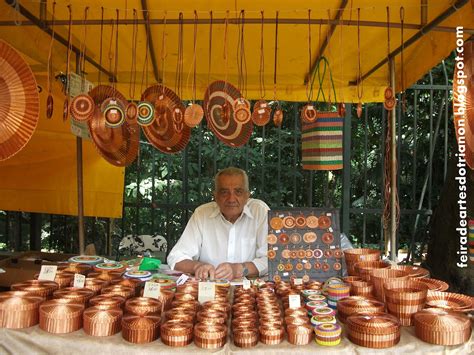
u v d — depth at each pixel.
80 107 2.55
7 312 1.77
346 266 2.65
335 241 2.65
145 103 2.67
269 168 6.33
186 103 5.72
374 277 2.12
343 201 4.70
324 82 4.04
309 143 3.07
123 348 1.66
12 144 2.45
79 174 3.26
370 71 3.80
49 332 1.75
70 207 4.49
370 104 6.34
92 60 3.54
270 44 3.39
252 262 2.89
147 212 6.22
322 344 1.66
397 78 3.84
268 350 1.64
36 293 1.98
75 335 1.74
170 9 2.87
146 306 1.85
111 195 4.51
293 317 1.84
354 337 1.68
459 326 1.68
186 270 2.95
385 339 1.64
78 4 2.80
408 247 6.02
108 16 2.97
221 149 6.21
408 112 6.14
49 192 4.48
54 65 3.39
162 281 2.28
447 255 4.01
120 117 2.72
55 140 4.39
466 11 2.71
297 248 2.63
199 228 3.16
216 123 2.93
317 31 3.17
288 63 3.76
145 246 4.66
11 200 4.52
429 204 4.79
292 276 2.60
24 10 2.49
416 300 1.85
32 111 2.44
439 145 6.05
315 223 2.66
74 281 2.18
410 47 3.39
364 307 1.88
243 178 3.08
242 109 2.62
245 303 2.05
